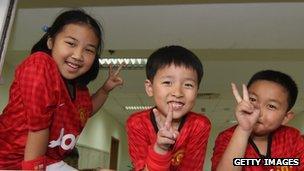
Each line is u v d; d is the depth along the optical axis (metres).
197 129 1.36
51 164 1.34
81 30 1.29
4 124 1.28
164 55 1.30
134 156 1.33
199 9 2.97
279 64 4.41
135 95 6.86
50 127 1.28
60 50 1.29
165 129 1.10
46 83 1.20
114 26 3.05
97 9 2.98
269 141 1.47
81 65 1.31
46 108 1.19
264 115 1.40
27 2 2.86
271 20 2.96
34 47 1.39
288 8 2.90
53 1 2.88
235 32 3.02
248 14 2.96
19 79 1.22
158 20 3.04
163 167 1.11
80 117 1.46
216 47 3.09
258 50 3.58
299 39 2.99
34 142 1.18
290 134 1.54
